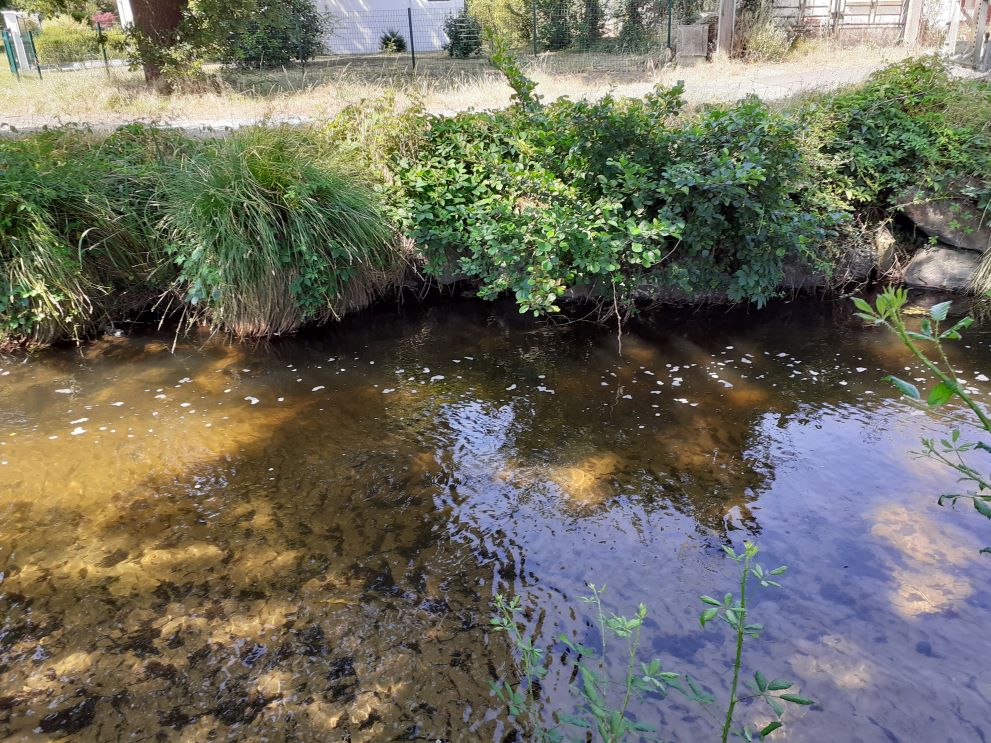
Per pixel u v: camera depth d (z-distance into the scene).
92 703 2.38
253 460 3.84
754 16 14.46
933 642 2.55
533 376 4.86
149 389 4.70
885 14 16.03
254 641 2.63
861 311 1.30
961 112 6.18
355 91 8.84
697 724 2.24
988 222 5.91
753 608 2.73
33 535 3.23
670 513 3.35
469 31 18.88
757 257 5.53
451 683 2.44
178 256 5.37
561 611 2.75
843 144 6.16
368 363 5.12
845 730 2.23
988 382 4.54
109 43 12.79
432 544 3.16
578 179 5.51
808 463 3.71
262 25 13.70
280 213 5.46
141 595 2.86
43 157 5.85
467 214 5.72
